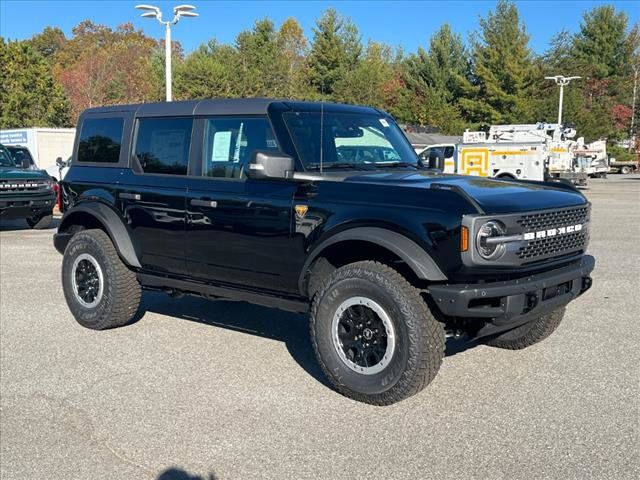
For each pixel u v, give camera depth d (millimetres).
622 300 7797
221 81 51062
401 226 4398
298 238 4926
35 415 4555
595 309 7340
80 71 56781
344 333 4680
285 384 5062
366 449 3973
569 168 30266
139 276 6246
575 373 5223
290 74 53031
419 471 3699
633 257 11148
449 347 5883
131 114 6348
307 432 4219
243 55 52844
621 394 4781
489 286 4273
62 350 5953
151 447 4059
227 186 5410
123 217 6223
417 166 5918
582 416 4402
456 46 58125
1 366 5535
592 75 62188
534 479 3596
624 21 63250
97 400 4797
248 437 4164
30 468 3838
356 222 4605
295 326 6738
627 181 42656
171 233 5812
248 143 5371
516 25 53125
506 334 5738
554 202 4742
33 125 46281
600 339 6145
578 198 5059
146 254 6105
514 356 5641
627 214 19484
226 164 5500
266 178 4980
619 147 63188
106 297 6375
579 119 52688
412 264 4309
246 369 5414
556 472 3664
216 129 5613
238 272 5402
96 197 6449
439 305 4285
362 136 5676
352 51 42062
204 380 5168
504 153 27125
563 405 4586
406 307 4340
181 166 5824
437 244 4270
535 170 26578
